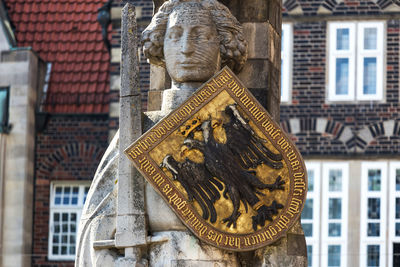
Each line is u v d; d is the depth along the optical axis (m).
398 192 33.84
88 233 11.61
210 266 11.30
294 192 11.48
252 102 11.63
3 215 35.62
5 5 37.81
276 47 12.98
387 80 34.44
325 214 33.88
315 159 34.12
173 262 11.28
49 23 37.69
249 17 12.66
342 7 34.62
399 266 33.56
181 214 11.34
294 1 34.66
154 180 11.41
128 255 11.36
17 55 36.34
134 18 11.80
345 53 34.50
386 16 34.50
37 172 36.44
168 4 12.01
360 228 33.75
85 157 36.50
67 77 37.09
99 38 37.50
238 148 11.52
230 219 11.36
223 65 12.04
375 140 34.12
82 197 36.38
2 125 36.00
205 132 11.53
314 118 34.34
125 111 11.66
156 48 11.98
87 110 36.72
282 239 11.51
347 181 34.00
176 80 11.80
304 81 34.50
